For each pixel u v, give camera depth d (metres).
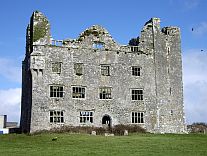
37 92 62.25
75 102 64.06
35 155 35.31
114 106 66.00
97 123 64.69
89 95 65.06
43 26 64.31
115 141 46.75
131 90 67.38
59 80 63.72
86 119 64.44
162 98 68.56
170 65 70.31
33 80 62.38
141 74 68.38
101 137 51.84
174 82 69.94
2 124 95.88
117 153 36.41
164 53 70.38
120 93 66.69
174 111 68.88
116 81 66.81
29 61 63.62
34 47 63.19
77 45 65.75
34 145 43.59
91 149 39.53
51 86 63.16
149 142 45.91
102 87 65.88
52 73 63.53
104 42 67.38
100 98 65.62
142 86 68.00
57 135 53.84
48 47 63.91
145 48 69.38
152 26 70.56
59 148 40.66
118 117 65.81
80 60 65.50
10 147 42.00
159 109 68.00
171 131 67.88
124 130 63.91
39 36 63.81
